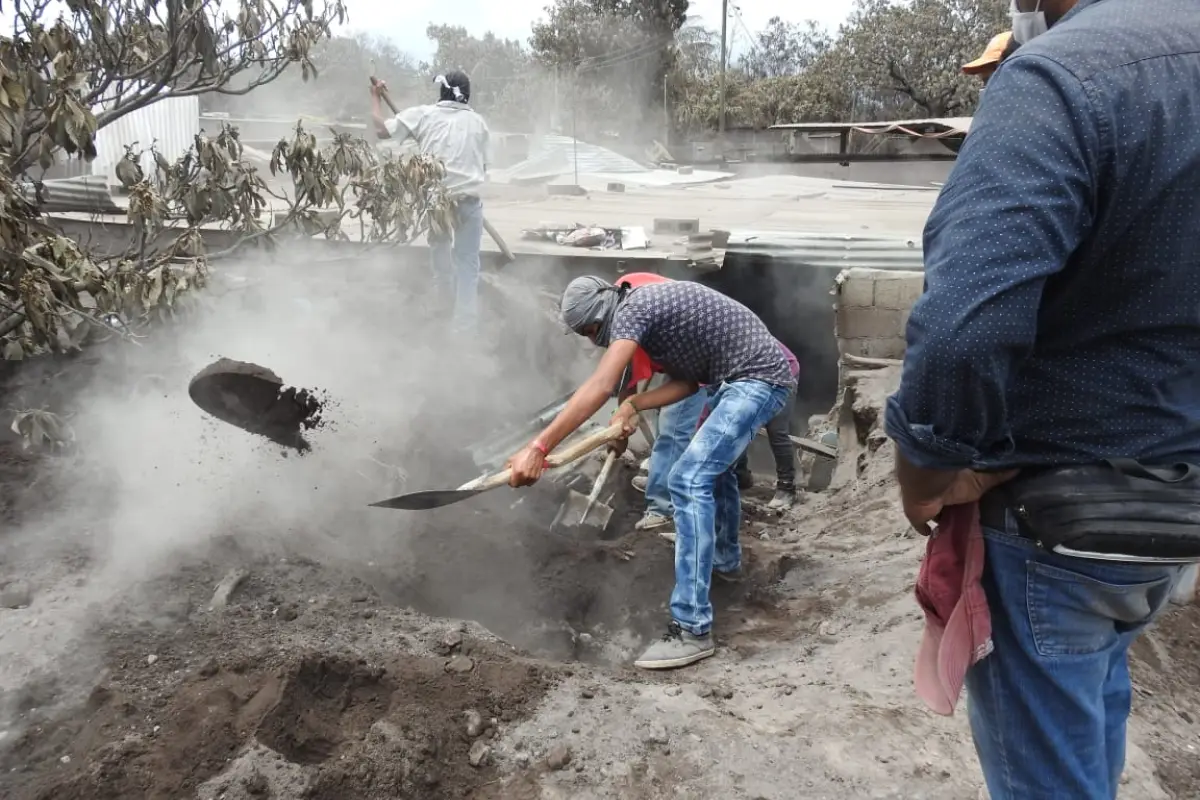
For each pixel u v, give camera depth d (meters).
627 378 3.62
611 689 2.77
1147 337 1.43
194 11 4.30
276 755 2.26
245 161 4.79
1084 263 1.39
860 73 32.66
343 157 4.64
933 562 1.71
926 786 2.37
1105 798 1.70
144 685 2.50
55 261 3.35
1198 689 2.96
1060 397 1.49
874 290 7.06
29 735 2.33
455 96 6.20
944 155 22.19
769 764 2.44
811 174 23.23
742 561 4.27
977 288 1.30
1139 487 1.46
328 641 2.78
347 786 2.23
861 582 3.90
